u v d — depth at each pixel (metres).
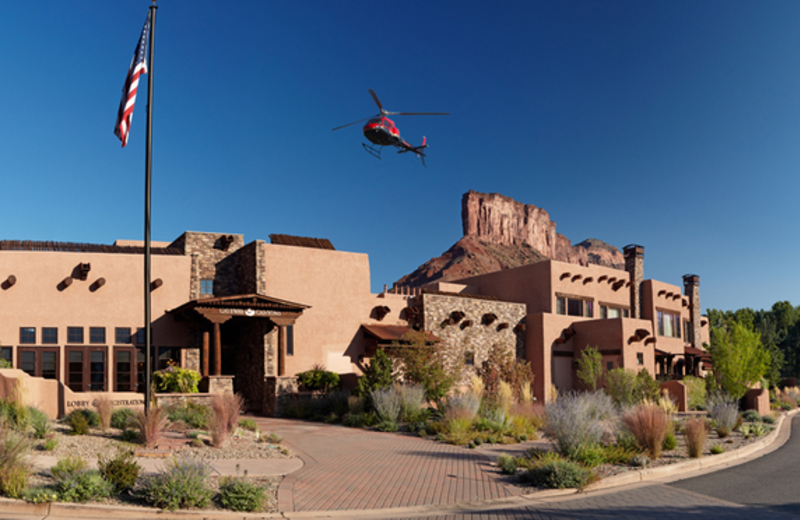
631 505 9.94
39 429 12.64
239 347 28.58
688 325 46.00
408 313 31.89
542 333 34.91
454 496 10.52
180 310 24.86
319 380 26.39
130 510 8.38
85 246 25.83
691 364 42.25
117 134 14.45
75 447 12.18
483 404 20.92
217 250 28.52
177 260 26.14
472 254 179.50
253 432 16.61
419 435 18.28
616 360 34.03
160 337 25.25
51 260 23.72
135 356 24.53
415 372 25.17
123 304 24.70
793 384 60.81
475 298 34.34
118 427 15.12
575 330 36.62
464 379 32.31
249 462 12.62
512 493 10.80
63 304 23.64
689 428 15.25
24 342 22.86
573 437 13.81
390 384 22.33
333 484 11.08
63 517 8.05
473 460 14.01
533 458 13.42
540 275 37.72
